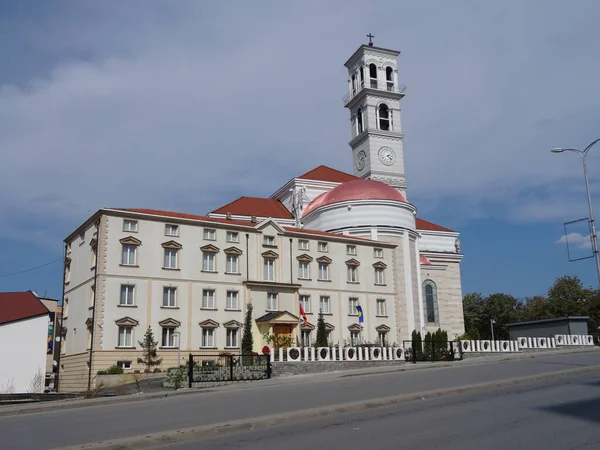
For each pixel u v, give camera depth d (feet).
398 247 243.40
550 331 224.94
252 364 125.80
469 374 97.40
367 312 225.56
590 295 350.64
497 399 64.08
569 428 45.70
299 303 208.95
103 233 179.01
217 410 64.28
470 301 419.33
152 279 184.14
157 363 172.45
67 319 200.13
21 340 169.58
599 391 67.72
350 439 44.27
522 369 101.91
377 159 329.31
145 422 56.95
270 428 50.90
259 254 206.18
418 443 41.81
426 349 159.53
